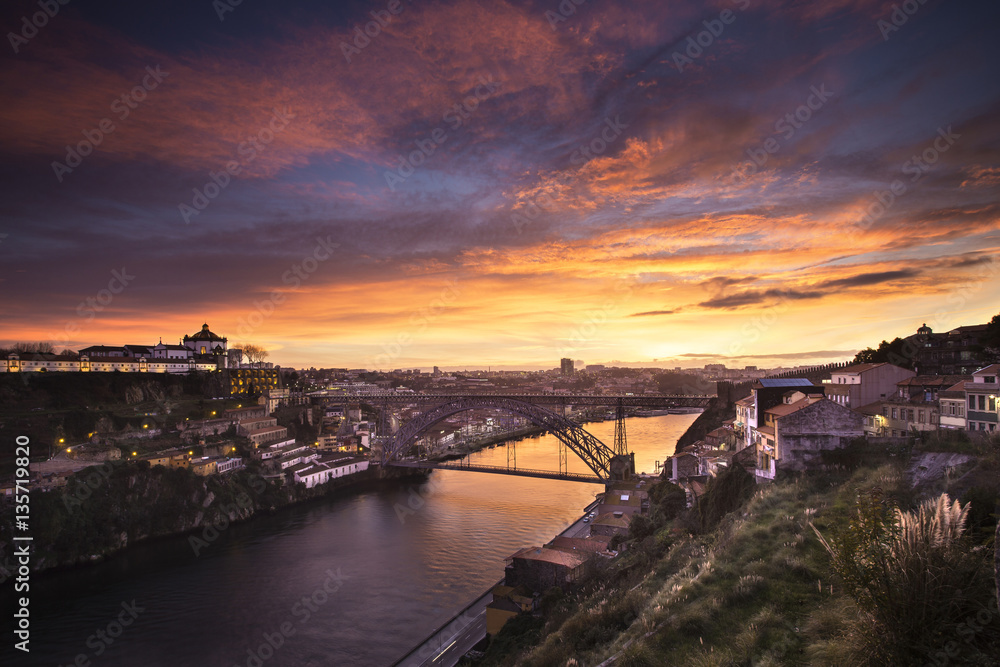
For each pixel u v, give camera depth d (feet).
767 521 95.35
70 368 496.64
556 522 341.82
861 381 187.42
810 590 63.52
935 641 40.40
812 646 50.78
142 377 525.75
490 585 249.55
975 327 224.74
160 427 447.42
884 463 107.55
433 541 315.99
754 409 177.68
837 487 103.35
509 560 262.06
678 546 126.62
